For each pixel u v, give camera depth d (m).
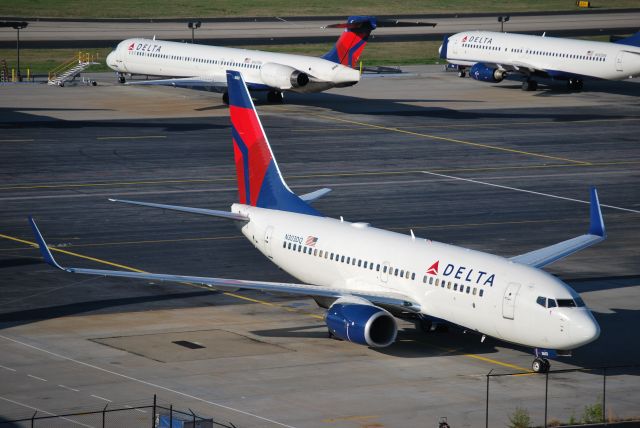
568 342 163.62
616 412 156.88
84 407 154.75
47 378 167.25
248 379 169.00
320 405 157.88
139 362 176.12
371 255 191.12
